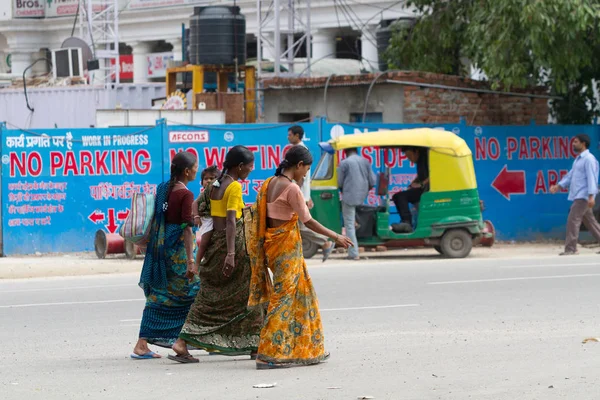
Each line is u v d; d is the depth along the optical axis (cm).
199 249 1276
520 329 1494
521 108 3331
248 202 2869
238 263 1261
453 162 2569
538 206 3117
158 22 6694
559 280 2058
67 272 2362
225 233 1255
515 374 1173
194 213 1316
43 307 1792
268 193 1218
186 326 1273
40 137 2734
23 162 2723
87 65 4878
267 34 6034
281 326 1225
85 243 2777
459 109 3228
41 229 2744
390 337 1446
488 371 1192
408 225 2584
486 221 2922
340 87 3278
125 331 1543
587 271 2219
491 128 3066
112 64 6216
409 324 1557
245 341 1273
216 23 3894
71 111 4681
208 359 1323
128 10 6781
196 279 1296
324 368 1227
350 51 6469
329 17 5944
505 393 1073
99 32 5634
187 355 1284
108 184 2788
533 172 3111
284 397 1070
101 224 2784
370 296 1867
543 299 1795
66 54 4947
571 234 2675
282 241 1214
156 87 4678
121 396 1094
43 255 2733
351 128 2934
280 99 3444
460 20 3366
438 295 1866
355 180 2514
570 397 1052
